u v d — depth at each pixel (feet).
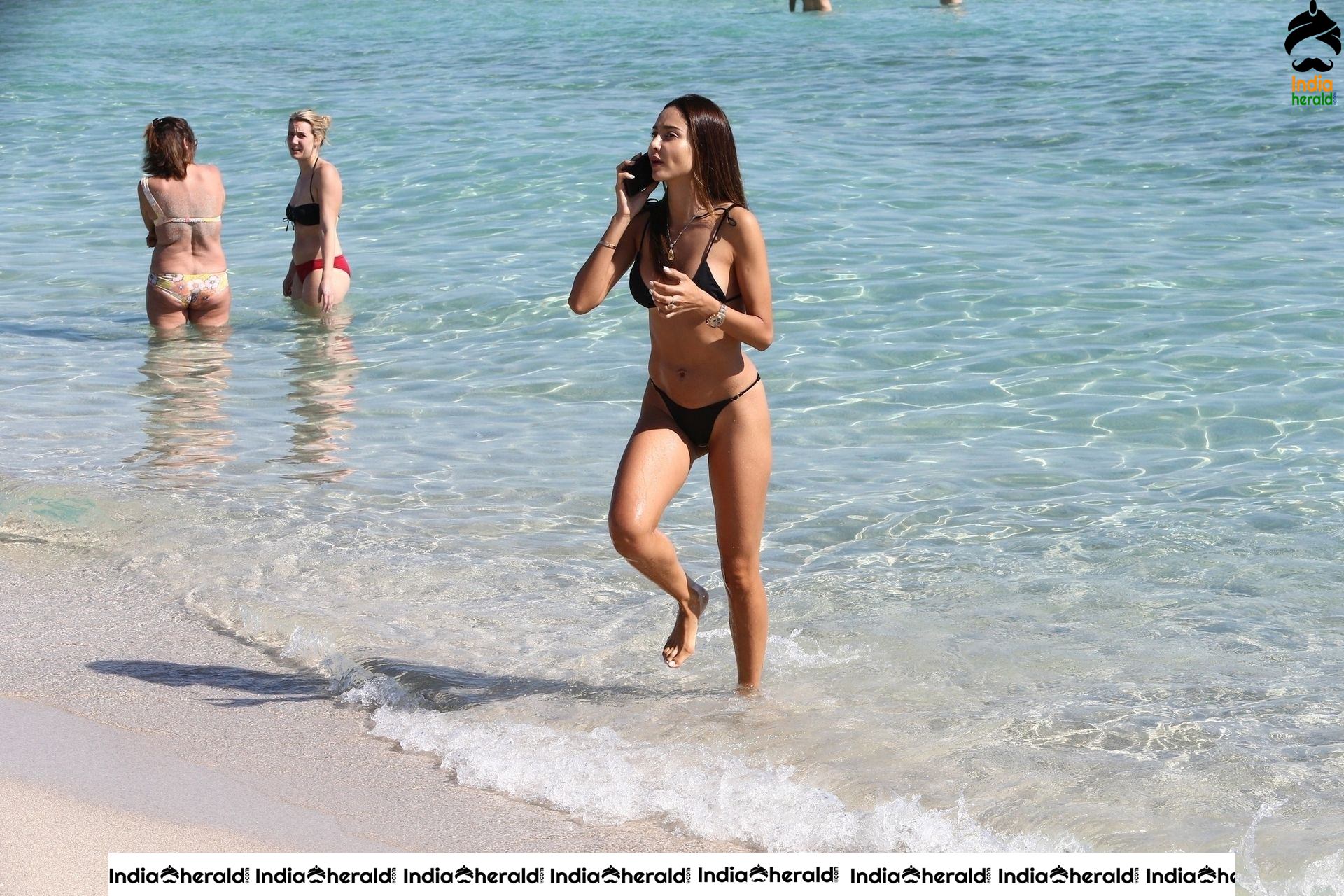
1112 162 82.23
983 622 26.63
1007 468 35.99
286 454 37.81
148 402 43.04
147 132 51.85
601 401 42.75
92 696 23.61
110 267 64.44
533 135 94.07
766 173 81.25
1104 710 22.82
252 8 212.23
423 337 51.16
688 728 22.33
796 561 30.22
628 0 209.46
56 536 31.42
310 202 56.13
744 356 22.22
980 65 124.47
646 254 22.16
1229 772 20.59
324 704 23.54
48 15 206.90
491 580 29.07
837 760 21.24
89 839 18.48
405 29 176.04
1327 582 28.14
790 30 161.68
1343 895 17.38
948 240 63.93
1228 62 116.47
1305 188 73.26
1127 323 49.60
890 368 45.29
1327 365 43.88
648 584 28.91
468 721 22.65
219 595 28.04
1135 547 30.35
